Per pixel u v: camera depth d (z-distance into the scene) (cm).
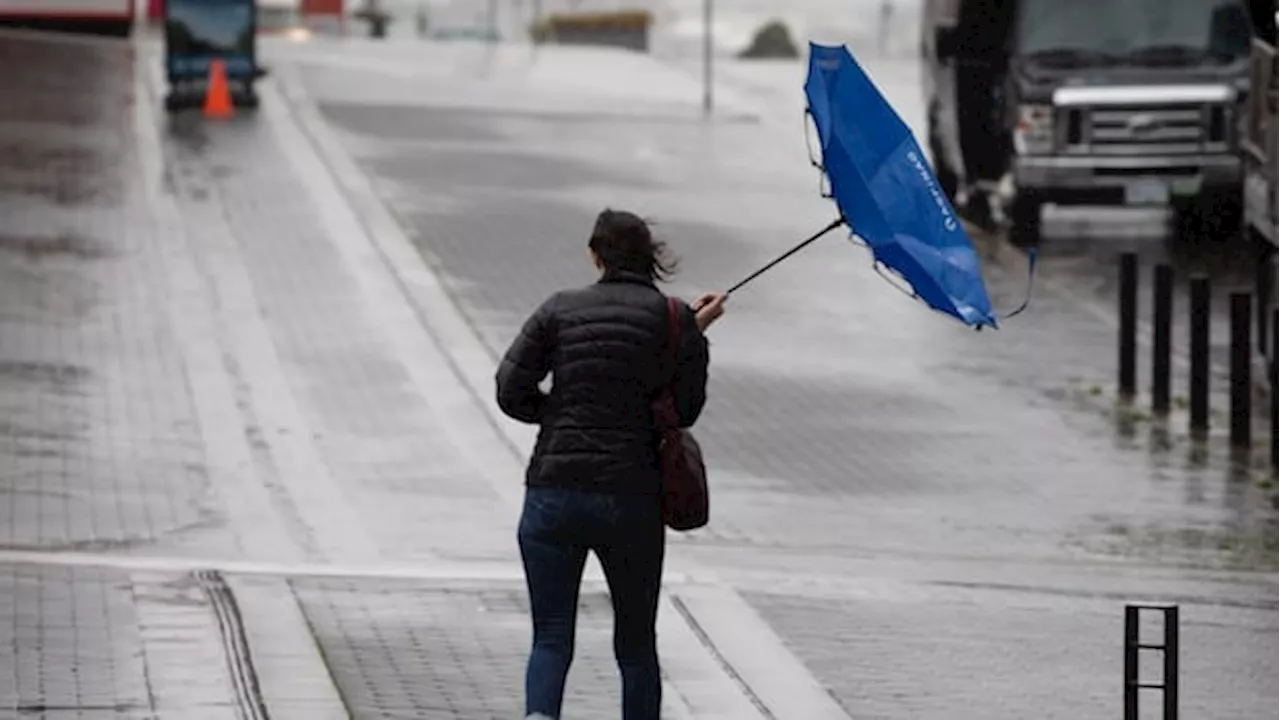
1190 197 5931
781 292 5022
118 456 3519
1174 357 4659
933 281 2031
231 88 7194
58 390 3881
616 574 2012
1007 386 4319
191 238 5156
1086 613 2827
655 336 1998
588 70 9194
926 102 7075
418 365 4216
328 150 6488
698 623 2692
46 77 7562
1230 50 5953
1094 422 4072
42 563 2839
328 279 4841
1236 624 2792
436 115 7450
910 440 3894
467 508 3338
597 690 2364
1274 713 2370
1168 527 3394
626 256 2036
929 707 2369
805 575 2991
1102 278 5416
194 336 4319
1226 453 3875
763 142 7231
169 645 2472
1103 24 5991
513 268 5053
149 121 6794
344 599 2731
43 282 4650
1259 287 4559
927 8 7156
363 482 3469
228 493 3359
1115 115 5922
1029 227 6006
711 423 3956
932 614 2788
